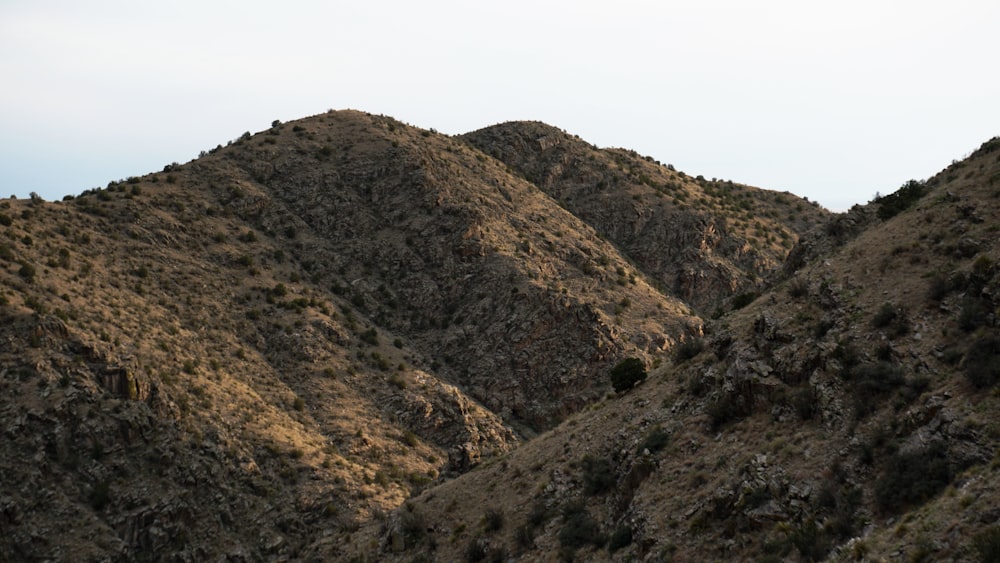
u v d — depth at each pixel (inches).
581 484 2052.2
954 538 1065.5
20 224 4591.5
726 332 2150.6
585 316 5007.4
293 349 4569.4
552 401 4707.2
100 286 4355.3
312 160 6515.8
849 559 1197.1
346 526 3218.5
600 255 6077.8
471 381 4879.4
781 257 6791.3
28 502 3051.2
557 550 1838.1
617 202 7199.8
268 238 5659.5
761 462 1598.2
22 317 3624.5
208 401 3774.6
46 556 2938.0
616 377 2480.3
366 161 6501.0
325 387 4360.2
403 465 3951.8
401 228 5895.7
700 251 6515.8
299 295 5093.5
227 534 3260.3
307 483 3555.6
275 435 3782.0
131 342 3895.2
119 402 3486.7
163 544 3137.3
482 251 5590.6
